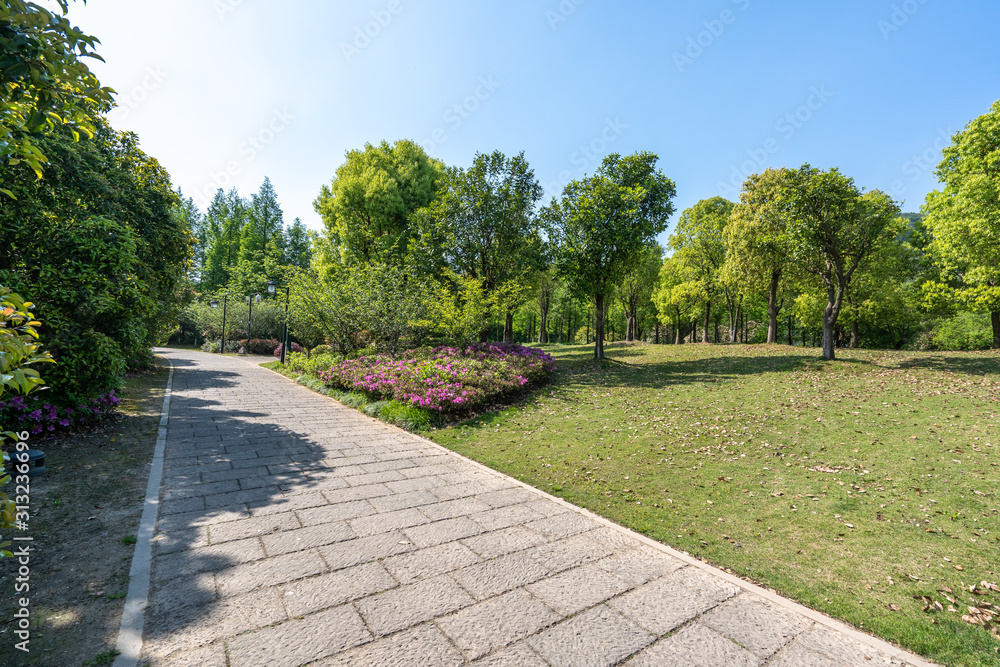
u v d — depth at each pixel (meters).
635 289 31.97
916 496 4.71
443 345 15.31
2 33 2.05
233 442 6.63
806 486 5.18
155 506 4.18
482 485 5.32
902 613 2.86
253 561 3.27
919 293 22.33
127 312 7.46
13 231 5.88
